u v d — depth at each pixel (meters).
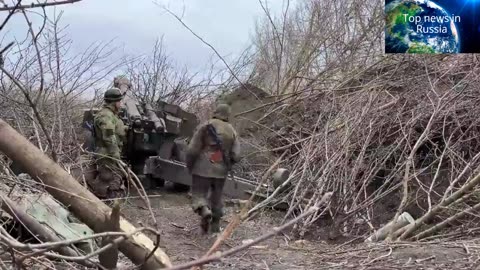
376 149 9.42
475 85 10.02
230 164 7.74
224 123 7.73
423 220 7.45
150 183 10.61
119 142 8.91
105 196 8.54
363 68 13.25
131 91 11.75
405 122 9.88
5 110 8.16
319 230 8.34
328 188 8.68
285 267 5.89
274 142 12.16
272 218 8.68
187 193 10.42
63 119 9.16
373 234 7.64
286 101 13.24
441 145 10.04
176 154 10.66
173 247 6.96
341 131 9.59
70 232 5.31
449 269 5.59
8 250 3.91
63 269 4.53
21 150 4.27
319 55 15.85
